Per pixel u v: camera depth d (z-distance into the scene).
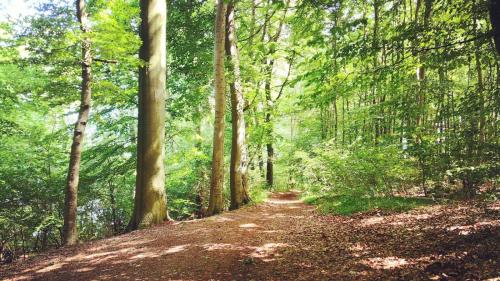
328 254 7.02
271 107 22.98
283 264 6.76
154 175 13.47
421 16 7.94
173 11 18.38
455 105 8.31
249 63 19.22
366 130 18.53
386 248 6.80
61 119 23.83
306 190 21.08
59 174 16.72
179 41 19.05
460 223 7.49
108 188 20.28
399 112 11.95
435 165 9.66
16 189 14.99
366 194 12.80
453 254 5.72
